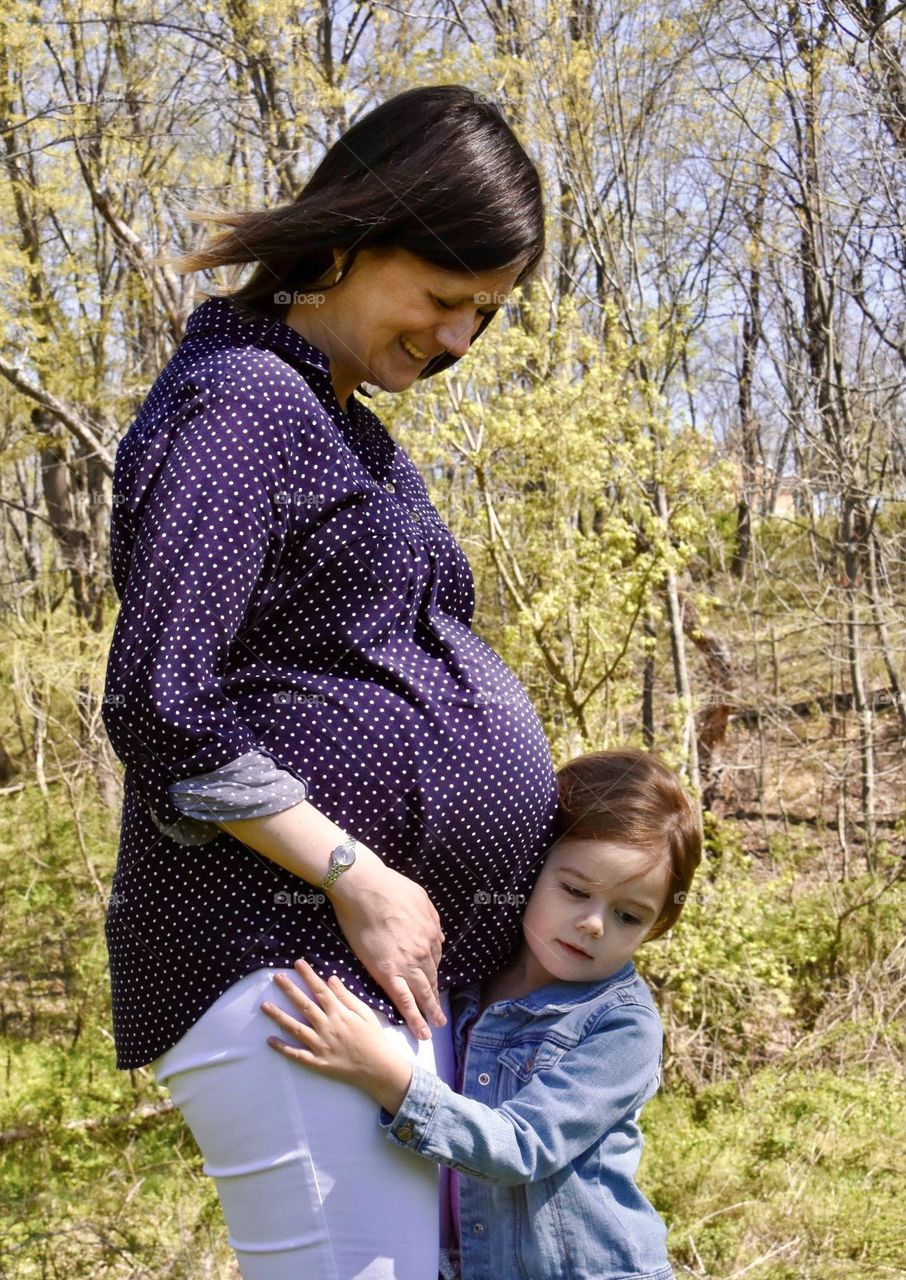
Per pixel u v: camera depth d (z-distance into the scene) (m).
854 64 7.21
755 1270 3.89
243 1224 1.42
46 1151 5.40
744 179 9.02
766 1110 5.20
